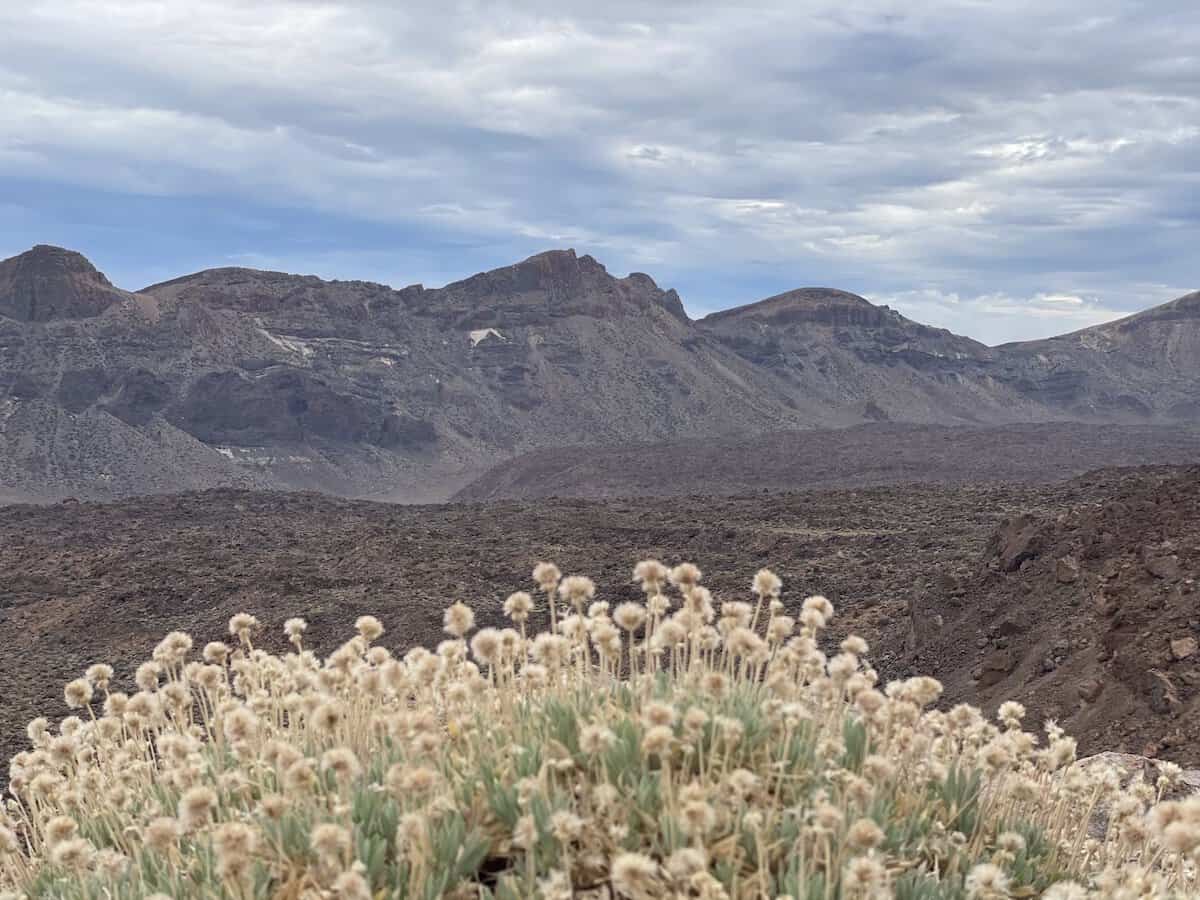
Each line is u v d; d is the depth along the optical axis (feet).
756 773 14.93
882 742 16.62
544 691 17.74
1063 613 69.46
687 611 17.70
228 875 12.10
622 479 604.08
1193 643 53.62
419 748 14.26
